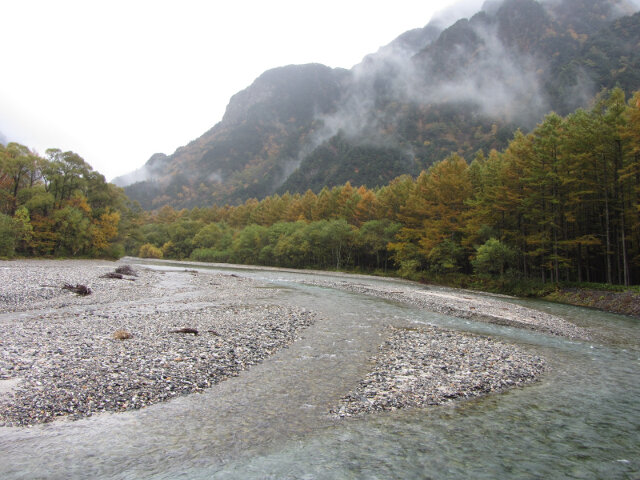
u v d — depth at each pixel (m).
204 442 8.37
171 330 18.08
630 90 167.62
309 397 11.12
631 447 8.70
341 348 16.69
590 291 35.53
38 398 10.09
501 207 45.19
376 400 11.00
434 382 12.60
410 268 62.22
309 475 7.16
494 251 44.66
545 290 40.38
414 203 62.69
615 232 39.94
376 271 74.62
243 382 12.17
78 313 22.31
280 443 8.45
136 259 118.31
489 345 17.97
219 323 20.42
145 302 28.25
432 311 28.61
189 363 13.42
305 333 19.41
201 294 34.47
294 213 106.56
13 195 69.38
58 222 70.44
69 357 13.38
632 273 42.59
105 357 13.52
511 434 9.20
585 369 14.91
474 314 26.72
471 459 7.96
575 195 38.19
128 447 8.04
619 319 26.97
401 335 19.56
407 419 9.87
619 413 10.62
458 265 58.88
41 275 36.97
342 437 8.80
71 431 8.62
